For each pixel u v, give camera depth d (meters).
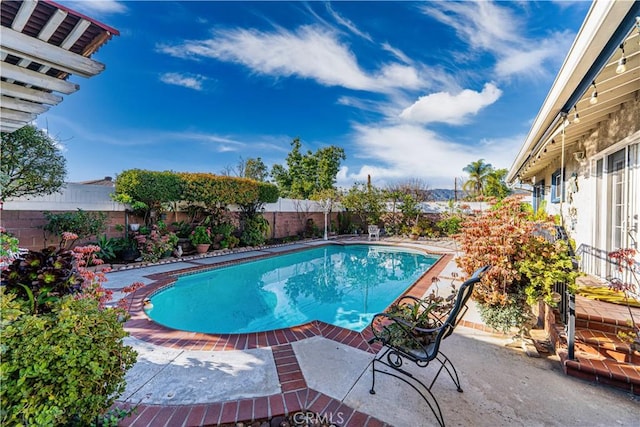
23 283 2.54
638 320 3.46
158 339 3.99
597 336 3.43
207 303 7.00
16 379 1.66
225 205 12.63
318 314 6.34
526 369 3.26
